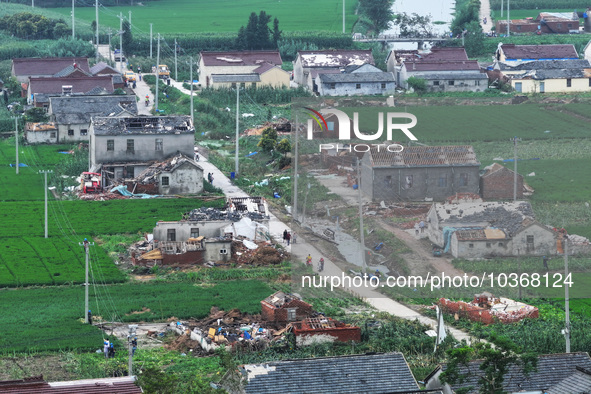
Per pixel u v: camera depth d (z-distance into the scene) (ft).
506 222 244.63
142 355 354.54
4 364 345.72
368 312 375.45
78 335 376.68
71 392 255.50
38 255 483.51
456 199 242.78
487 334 358.43
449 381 267.59
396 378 278.26
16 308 411.54
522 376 275.39
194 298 426.10
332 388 273.13
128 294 433.48
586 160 246.68
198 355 358.43
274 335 371.35
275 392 270.05
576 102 254.47
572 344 344.08
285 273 467.11
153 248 483.10
